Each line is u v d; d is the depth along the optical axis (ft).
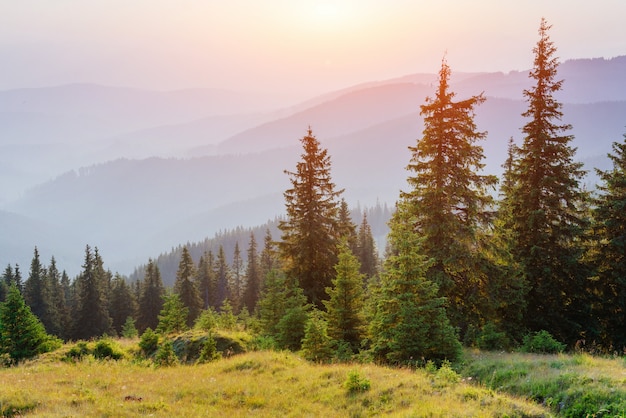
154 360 59.06
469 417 28.27
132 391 41.14
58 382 43.88
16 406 34.12
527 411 30.01
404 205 67.82
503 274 63.00
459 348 46.65
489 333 57.16
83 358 58.34
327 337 54.54
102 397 38.09
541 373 38.17
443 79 66.03
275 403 37.04
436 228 64.18
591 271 69.82
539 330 68.80
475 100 64.08
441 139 66.13
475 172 66.08
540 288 69.26
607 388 31.68
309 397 38.40
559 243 71.10
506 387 37.37
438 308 47.85
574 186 70.49
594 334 68.23
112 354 61.31
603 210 71.05
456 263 62.54
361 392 37.22
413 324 45.55
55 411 32.76
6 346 70.44
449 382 37.06
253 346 65.10
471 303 64.18
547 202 71.26
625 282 68.13
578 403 30.89
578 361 41.50
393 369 43.83
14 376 46.50
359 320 62.34
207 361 56.75
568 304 71.82
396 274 50.49
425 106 66.80
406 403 33.42
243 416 33.86
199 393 40.57
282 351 58.08
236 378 45.29
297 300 68.95
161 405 36.04
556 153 72.28
